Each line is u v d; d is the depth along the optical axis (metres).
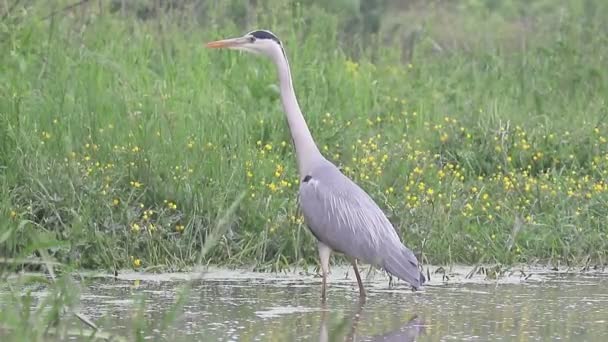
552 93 18.91
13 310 10.11
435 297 12.05
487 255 13.68
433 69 19.98
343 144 15.88
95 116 15.62
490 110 17.16
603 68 19.56
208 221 13.51
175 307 9.68
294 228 13.52
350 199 12.26
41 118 15.56
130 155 14.38
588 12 21.98
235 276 12.95
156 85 17.06
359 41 20.19
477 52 20.95
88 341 9.77
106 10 19.20
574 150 16.36
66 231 12.91
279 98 17.03
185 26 19.89
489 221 14.23
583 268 13.59
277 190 14.12
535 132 16.67
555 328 10.68
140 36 18.83
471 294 12.18
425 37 21.36
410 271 11.92
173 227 13.52
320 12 20.11
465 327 10.73
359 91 17.89
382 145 15.77
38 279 10.71
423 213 13.91
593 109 18.00
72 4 19.09
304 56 18.59
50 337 9.84
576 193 14.66
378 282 12.84
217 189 13.98
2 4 17.94
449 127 16.66
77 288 10.48
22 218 12.84
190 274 12.91
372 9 21.58
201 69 17.80
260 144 15.46
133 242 13.18
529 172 15.88
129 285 12.31
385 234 12.10
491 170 15.93
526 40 22.09
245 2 20.22
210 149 14.70
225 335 10.32
